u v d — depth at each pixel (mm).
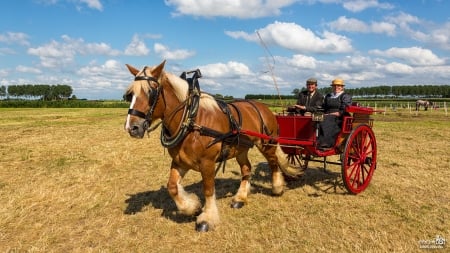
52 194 7203
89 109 56625
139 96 4730
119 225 5699
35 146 14039
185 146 5160
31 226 5652
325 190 7379
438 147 12594
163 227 5578
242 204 6492
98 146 13992
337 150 7191
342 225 5535
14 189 7668
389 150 11977
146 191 7562
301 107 7562
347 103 7086
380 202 6582
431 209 6176
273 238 5164
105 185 8023
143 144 14625
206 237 5234
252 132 5953
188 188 7766
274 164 6988
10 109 55656
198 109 5258
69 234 5359
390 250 4754
